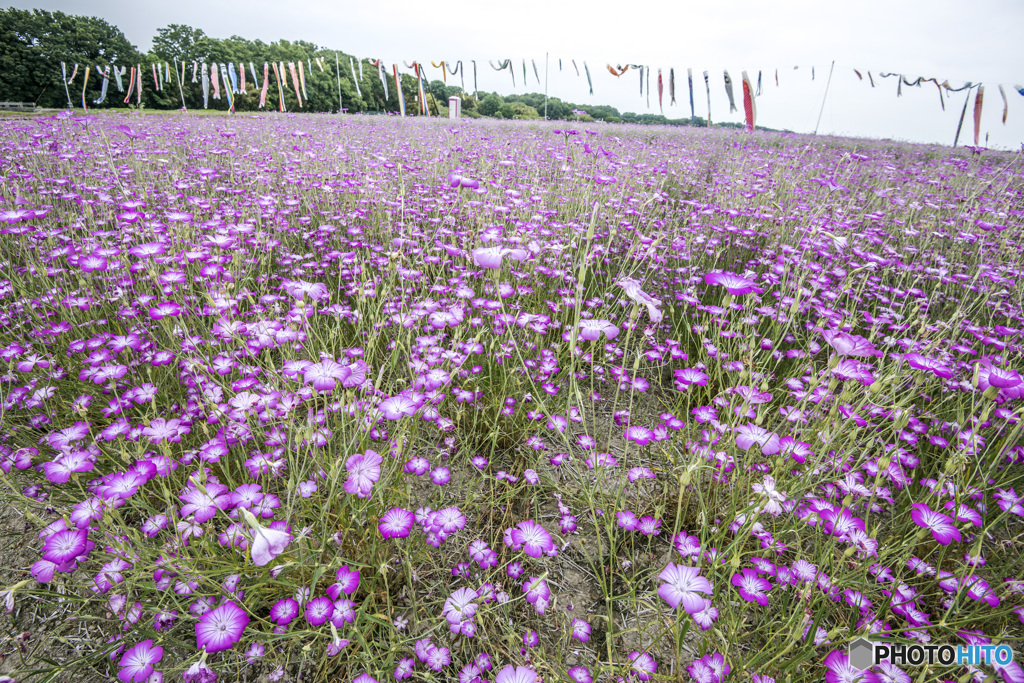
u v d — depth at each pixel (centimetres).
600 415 239
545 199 421
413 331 240
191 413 192
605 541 176
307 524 152
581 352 248
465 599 132
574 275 295
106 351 205
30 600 150
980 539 131
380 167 486
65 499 172
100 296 259
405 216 364
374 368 224
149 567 120
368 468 139
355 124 1033
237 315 220
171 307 187
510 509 183
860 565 137
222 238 203
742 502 164
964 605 151
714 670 119
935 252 371
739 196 448
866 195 512
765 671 122
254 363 221
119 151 501
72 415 199
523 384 234
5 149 501
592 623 151
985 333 276
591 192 417
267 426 184
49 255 282
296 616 126
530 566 167
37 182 416
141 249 195
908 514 176
